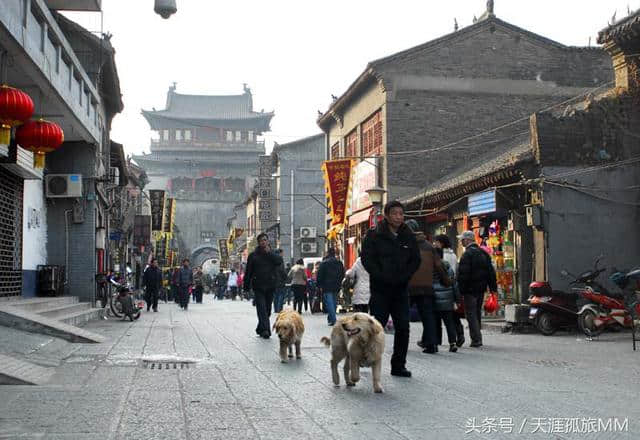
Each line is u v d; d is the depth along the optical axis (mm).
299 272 23422
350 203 35812
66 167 21578
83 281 21438
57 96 15422
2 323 12117
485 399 6953
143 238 41406
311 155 53344
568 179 17188
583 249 17109
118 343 12492
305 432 5539
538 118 17250
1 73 12039
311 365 9578
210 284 68750
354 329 7215
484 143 30312
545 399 6957
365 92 33219
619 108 17562
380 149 31078
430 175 30031
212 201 96375
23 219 18281
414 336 14320
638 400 6926
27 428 5586
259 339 13461
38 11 12906
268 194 52656
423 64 30406
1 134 10445
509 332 15438
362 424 5820
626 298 15094
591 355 10891
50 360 9656
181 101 109000
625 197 17406
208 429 5629
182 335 14383
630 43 17406
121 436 5367
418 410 6402
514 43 30812
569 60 30906
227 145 104375
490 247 20391
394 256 8156
